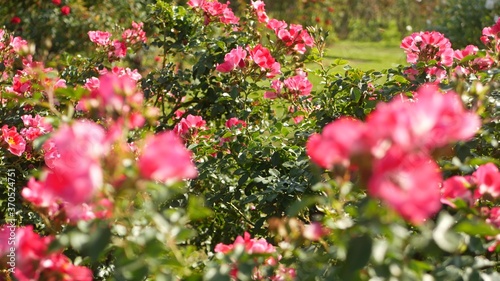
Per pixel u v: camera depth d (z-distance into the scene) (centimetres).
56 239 153
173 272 166
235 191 341
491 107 255
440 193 183
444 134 127
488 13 991
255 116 419
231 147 337
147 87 443
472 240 168
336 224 161
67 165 136
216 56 430
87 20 910
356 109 336
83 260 176
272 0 1543
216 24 460
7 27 894
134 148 237
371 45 1523
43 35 891
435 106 126
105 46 442
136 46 479
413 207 121
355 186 177
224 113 433
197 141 347
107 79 159
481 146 261
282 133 328
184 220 164
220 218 362
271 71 359
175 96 446
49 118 177
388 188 123
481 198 178
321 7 1598
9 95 202
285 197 302
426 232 151
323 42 412
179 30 464
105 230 146
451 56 338
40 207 169
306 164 302
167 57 492
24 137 336
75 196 130
